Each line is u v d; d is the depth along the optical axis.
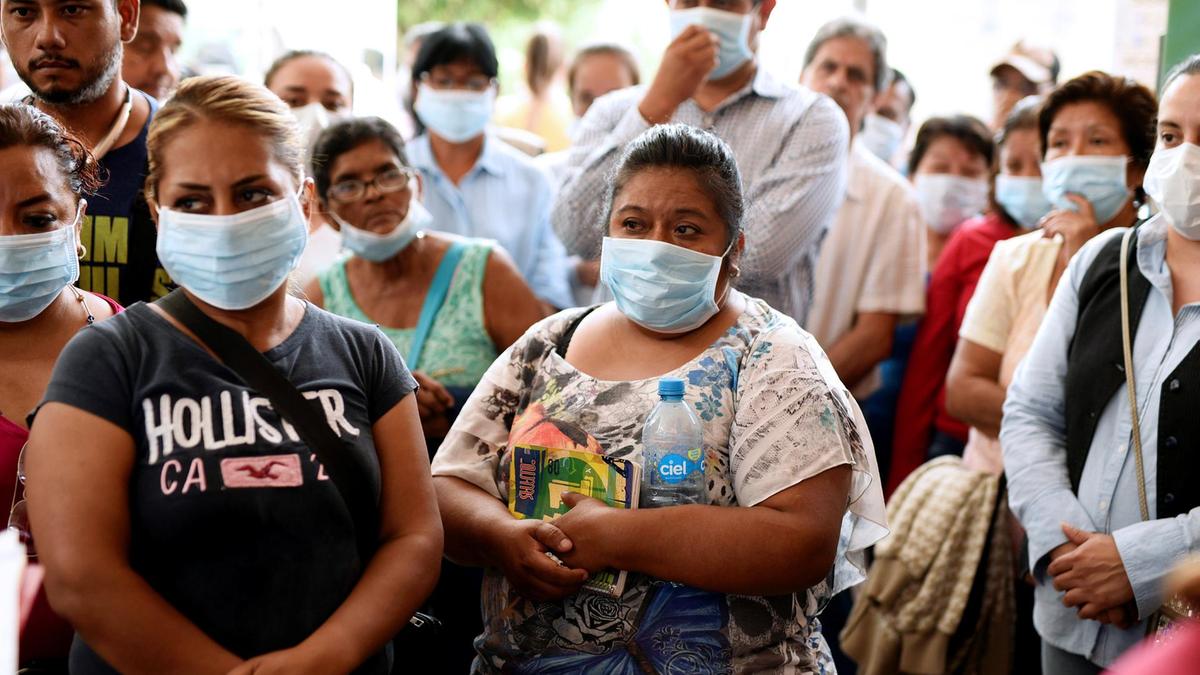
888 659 3.24
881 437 4.25
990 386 3.27
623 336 2.22
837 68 4.32
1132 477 2.52
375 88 5.19
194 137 1.82
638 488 2.05
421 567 1.89
